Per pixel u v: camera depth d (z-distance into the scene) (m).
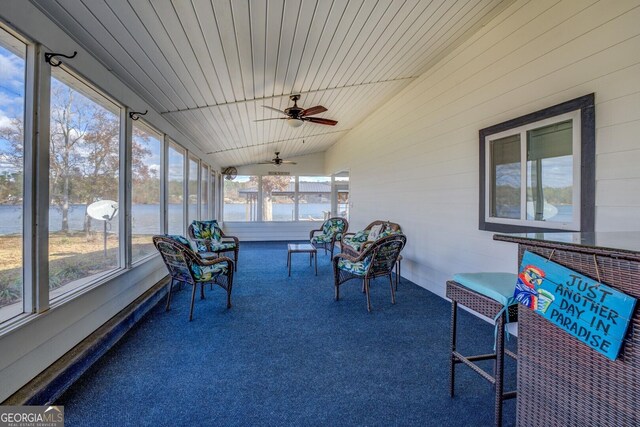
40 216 1.78
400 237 3.41
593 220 2.05
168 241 3.01
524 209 2.57
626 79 1.90
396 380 2.04
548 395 1.19
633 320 0.92
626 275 0.93
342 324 2.96
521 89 2.62
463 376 2.09
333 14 2.41
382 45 3.07
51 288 1.96
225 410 1.73
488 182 2.94
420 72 4.01
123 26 2.08
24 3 1.63
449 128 3.56
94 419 1.64
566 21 2.25
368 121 6.03
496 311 1.50
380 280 4.64
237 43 2.60
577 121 2.14
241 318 3.11
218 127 4.98
